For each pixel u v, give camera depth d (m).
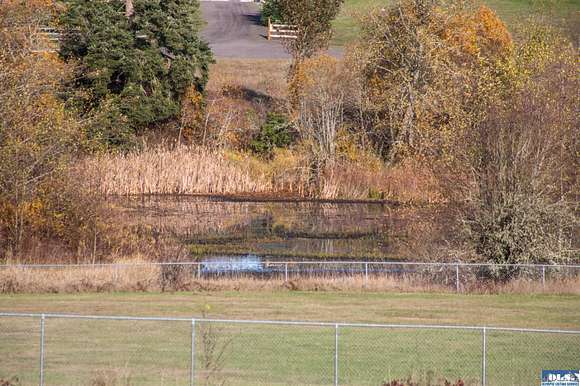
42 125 71.50
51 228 71.25
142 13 126.06
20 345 44.84
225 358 42.56
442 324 50.44
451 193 66.69
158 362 41.38
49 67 78.25
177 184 113.31
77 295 59.72
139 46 124.88
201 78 130.25
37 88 73.81
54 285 61.00
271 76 144.88
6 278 60.94
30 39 79.31
